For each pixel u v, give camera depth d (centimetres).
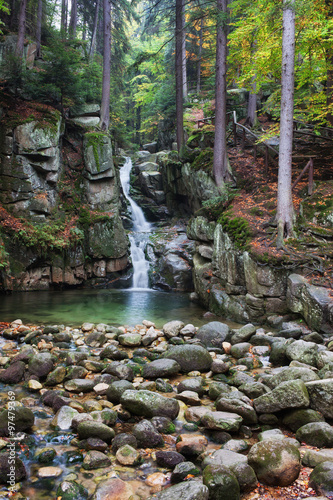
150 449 405
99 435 413
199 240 1324
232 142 1731
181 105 1861
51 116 1522
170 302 1298
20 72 1597
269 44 1230
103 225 1625
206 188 1472
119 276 1675
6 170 1422
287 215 993
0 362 635
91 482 344
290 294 859
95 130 1830
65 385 553
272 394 456
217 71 1366
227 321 991
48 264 1465
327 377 496
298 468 341
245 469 335
